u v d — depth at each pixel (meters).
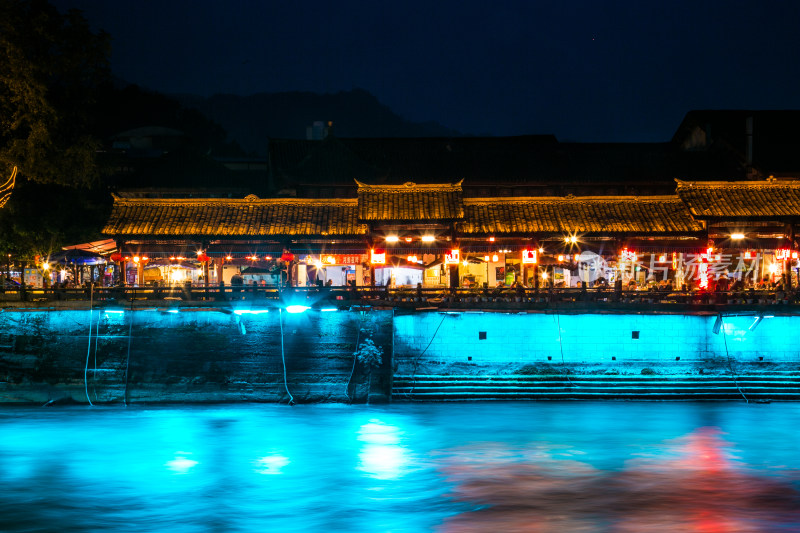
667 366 49.12
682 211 56.44
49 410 46.44
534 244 56.38
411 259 57.28
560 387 48.50
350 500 29.95
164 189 74.00
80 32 56.56
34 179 56.84
